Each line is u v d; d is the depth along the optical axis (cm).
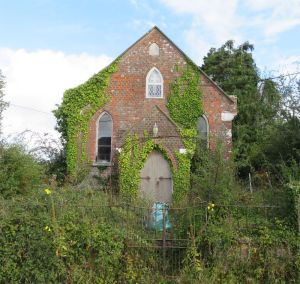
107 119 2662
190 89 2664
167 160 2352
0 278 1122
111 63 2688
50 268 1131
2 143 1702
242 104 3603
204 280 1150
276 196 1405
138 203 1731
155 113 2395
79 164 2581
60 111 2805
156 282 1181
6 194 1535
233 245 1211
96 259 1158
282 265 1178
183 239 1242
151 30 2722
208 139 2459
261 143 2783
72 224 1183
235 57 4062
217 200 1388
